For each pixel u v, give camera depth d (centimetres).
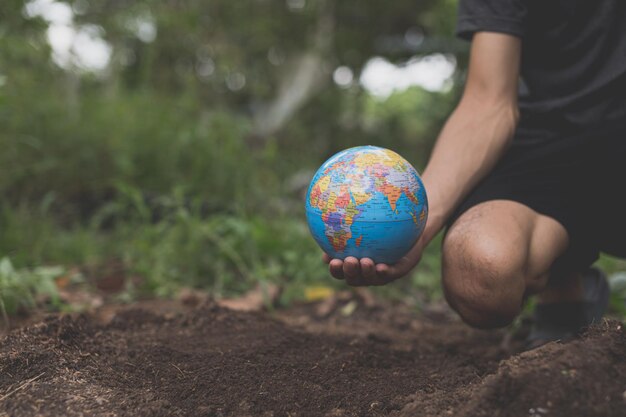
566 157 118
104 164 232
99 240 201
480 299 106
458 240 108
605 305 141
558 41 120
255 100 494
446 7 374
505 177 118
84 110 243
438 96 421
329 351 121
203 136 247
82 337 115
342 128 525
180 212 180
